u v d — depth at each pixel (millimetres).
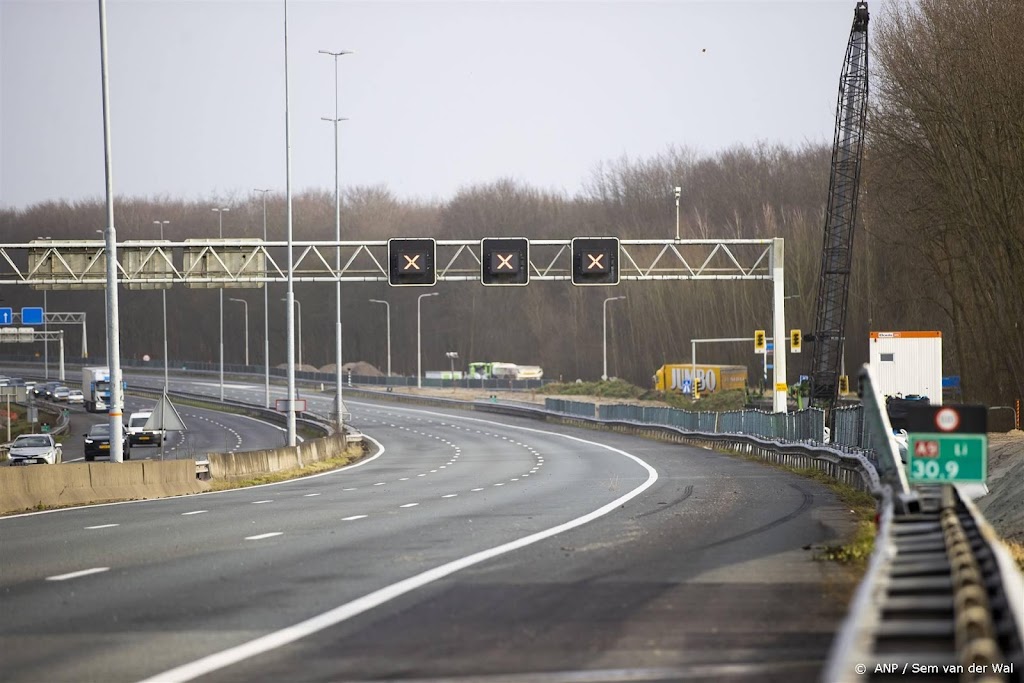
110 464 118125
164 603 48969
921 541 43781
